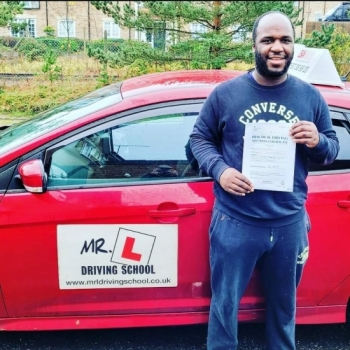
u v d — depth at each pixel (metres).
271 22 2.20
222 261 2.43
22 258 2.58
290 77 2.32
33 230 2.55
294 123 2.25
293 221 2.37
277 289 2.51
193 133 2.46
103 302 2.69
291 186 2.29
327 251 2.70
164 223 2.59
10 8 15.02
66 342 3.04
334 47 12.03
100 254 2.61
